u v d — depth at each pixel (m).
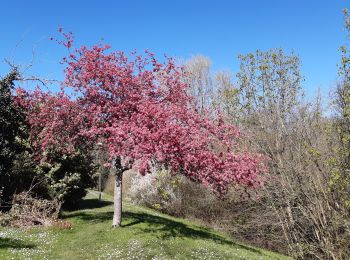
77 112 18.94
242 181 16.98
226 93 28.50
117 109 18.12
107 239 17.75
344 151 19.11
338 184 19.84
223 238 23.80
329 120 22.09
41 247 16.45
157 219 24.64
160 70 19.77
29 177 23.44
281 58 26.89
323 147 22.61
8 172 21.89
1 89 20.20
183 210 32.72
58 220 21.61
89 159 26.41
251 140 26.97
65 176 24.95
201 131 17.19
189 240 18.58
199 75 49.16
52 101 19.08
